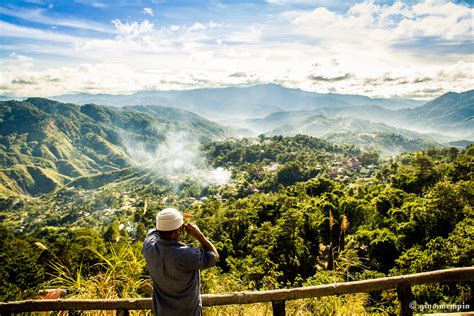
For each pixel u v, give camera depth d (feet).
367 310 15.88
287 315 13.96
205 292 20.17
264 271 75.61
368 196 181.37
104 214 479.41
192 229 8.55
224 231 163.22
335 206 139.23
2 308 10.64
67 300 10.81
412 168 201.57
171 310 8.24
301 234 119.55
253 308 13.69
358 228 128.47
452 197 90.79
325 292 10.28
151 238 8.64
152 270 8.31
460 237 60.90
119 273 14.20
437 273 10.18
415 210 98.48
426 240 88.07
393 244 87.61
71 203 611.88
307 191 246.47
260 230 133.80
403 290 10.21
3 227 128.77
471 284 10.77
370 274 59.93
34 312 11.62
